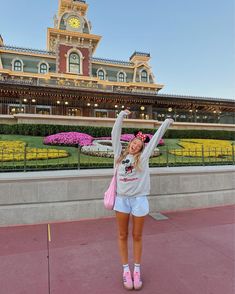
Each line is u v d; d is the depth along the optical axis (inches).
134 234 115.0
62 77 1285.7
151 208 237.3
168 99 882.8
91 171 232.2
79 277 120.5
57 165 266.8
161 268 129.3
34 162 292.7
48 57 1390.3
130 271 120.3
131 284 109.5
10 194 200.7
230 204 271.9
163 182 244.2
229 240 168.6
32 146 450.6
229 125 876.0
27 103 937.5
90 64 1435.8
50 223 206.4
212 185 265.6
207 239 170.4
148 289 110.0
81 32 1459.2
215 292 107.6
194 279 118.3
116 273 124.6
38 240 168.2
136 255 114.4
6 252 148.6
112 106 995.3
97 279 118.6
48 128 601.6
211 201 263.0
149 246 158.1
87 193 219.9
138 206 112.9
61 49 1387.8
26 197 204.2
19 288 110.7
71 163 276.5
